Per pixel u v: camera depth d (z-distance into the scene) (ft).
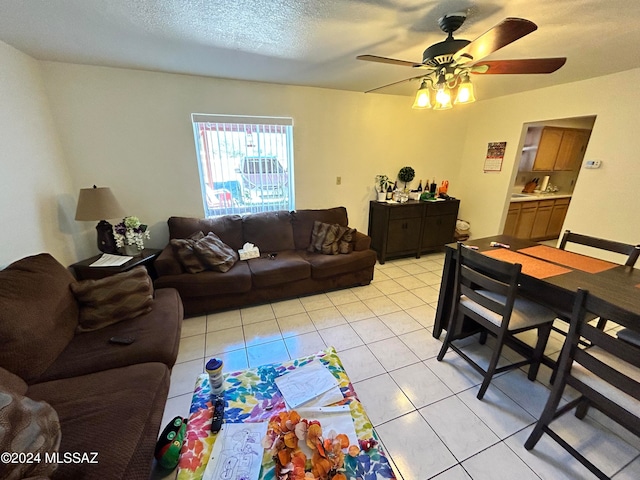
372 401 5.50
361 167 12.80
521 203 14.44
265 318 8.45
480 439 4.78
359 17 5.41
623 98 8.85
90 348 4.95
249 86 9.95
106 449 3.26
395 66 8.30
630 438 4.76
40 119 7.42
